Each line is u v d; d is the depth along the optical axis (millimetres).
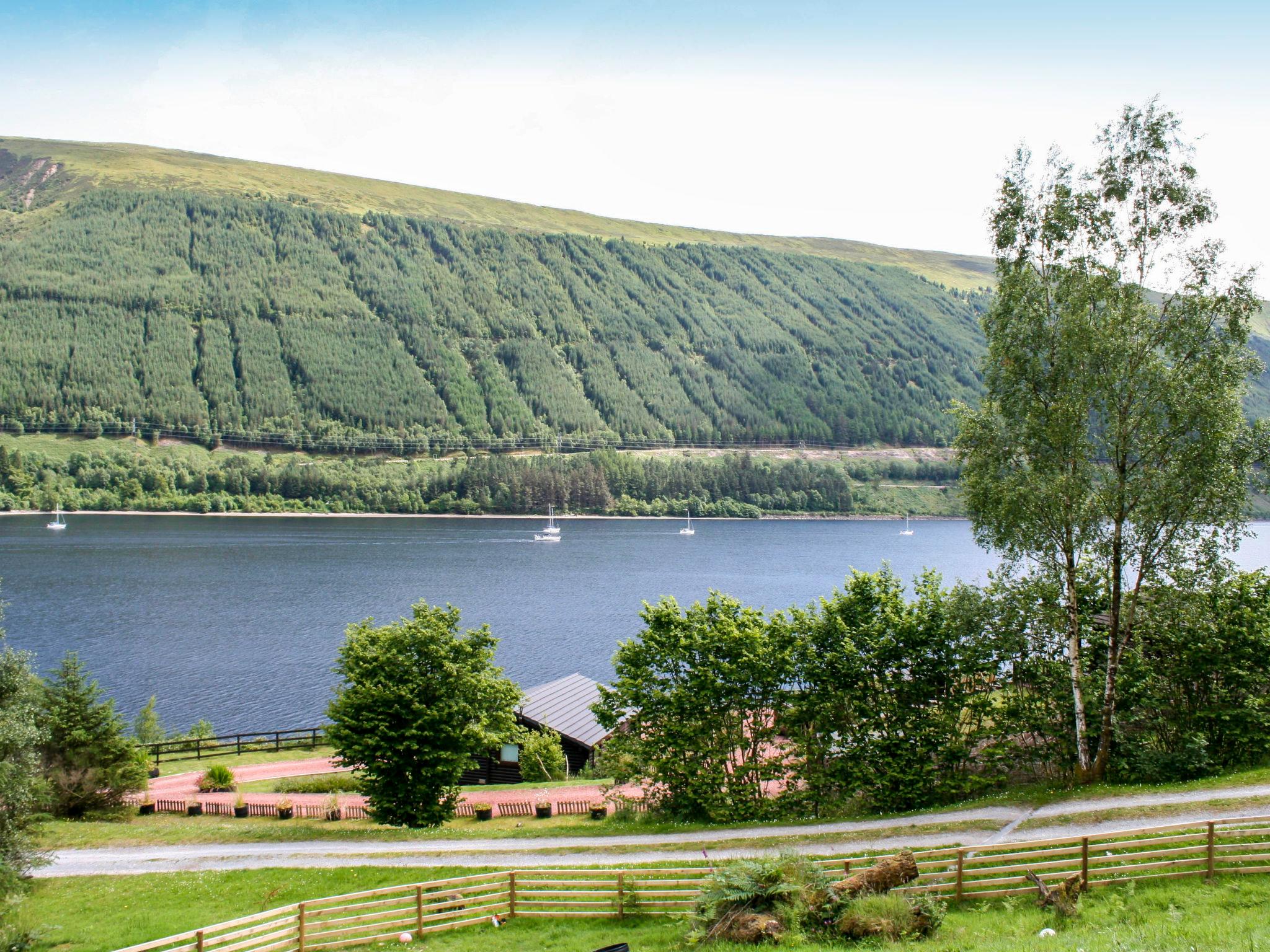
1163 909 21859
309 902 25516
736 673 39750
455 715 40906
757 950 21594
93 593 137250
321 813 44688
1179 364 35344
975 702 39844
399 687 40531
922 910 22297
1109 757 37812
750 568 186375
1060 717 40312
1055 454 37438
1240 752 37844
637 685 40594
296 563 177625
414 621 43031
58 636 106000
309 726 71188
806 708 39312
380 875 32688
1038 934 20203
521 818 42344
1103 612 43750
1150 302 36375
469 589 148875
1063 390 36938
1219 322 35344
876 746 38969
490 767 53062
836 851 31469
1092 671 40281
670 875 29578
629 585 156125
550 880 29672
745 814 38031
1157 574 37906
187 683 85062
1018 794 36625
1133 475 37188
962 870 25328
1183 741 37688
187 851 36594
